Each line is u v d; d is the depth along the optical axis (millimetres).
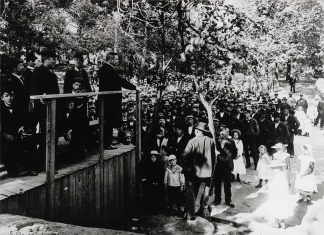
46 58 5535
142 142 10484
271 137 12961
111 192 7066
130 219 7824
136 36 9320
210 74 8969
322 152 13844
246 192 10133
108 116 7328
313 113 19516
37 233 3885
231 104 15227
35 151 5621
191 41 7516
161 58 9375
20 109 5395
